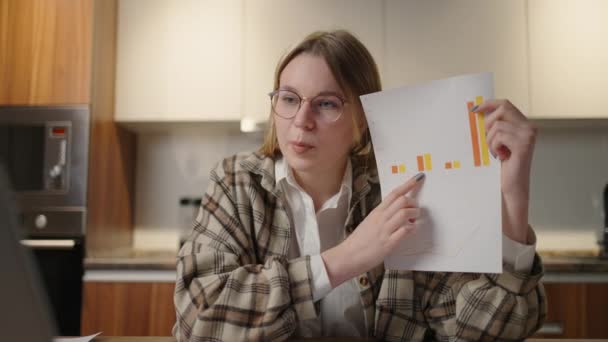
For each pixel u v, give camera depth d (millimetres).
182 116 2113
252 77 2104
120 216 2244
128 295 1777
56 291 1854
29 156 1941
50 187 1920
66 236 1900
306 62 764
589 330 1692
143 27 2146
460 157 645
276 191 868
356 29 2086
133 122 2174
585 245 2281
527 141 646
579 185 2311
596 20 2023
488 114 637
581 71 2020
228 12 2127
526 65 2025
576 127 2318
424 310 809
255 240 878
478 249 639
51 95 1958
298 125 750
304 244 892
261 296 674
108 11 2092
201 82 2117
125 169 2311
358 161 897
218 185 905
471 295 734
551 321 1701
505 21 2041
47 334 358
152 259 1799
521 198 687
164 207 2422
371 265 675
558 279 1716
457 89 637
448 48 2055
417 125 658
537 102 2018
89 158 1936
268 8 2113
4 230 326
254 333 650
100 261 1787
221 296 677
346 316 856
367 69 823
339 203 885
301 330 813
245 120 2092
